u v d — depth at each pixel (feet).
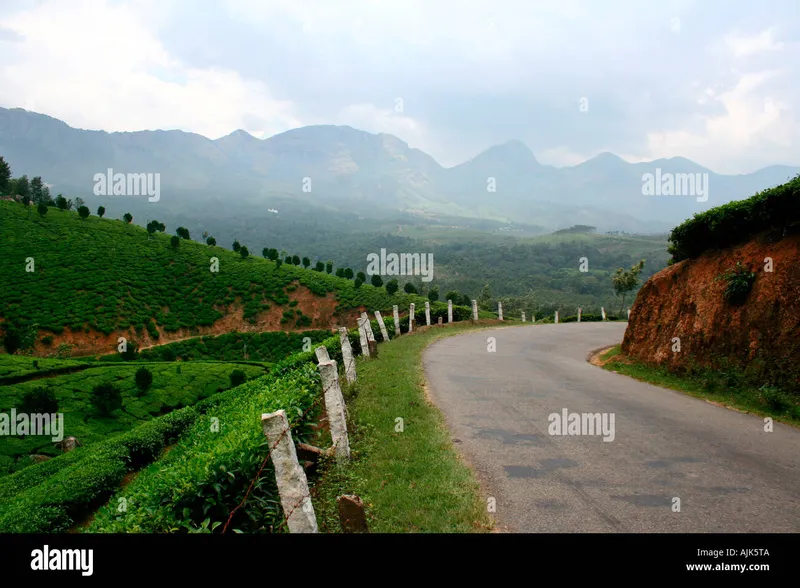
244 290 183.93
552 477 20.24
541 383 40.52
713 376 36.73
